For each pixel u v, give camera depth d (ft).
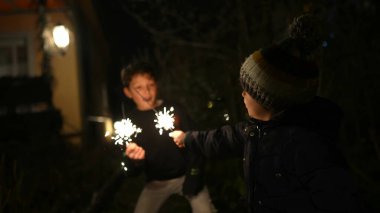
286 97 6.57
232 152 8.68
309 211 6.46
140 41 27.53
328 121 6.91
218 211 15.29
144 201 11.21
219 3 22.71
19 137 24.68
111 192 16.26
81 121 28.99
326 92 18.43
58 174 18.53
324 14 19.75
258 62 6.63
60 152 22.99
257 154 7.03
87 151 23.53
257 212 7.06
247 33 17.57
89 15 30.99
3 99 24.91
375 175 18.06
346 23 21.24
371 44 20.98
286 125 6.85
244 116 15.23
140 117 10.94
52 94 27.14
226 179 17.35
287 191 6.66
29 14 29.07
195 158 10.44
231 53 20.48
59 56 28.55
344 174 6.29
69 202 17.42
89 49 34.55
